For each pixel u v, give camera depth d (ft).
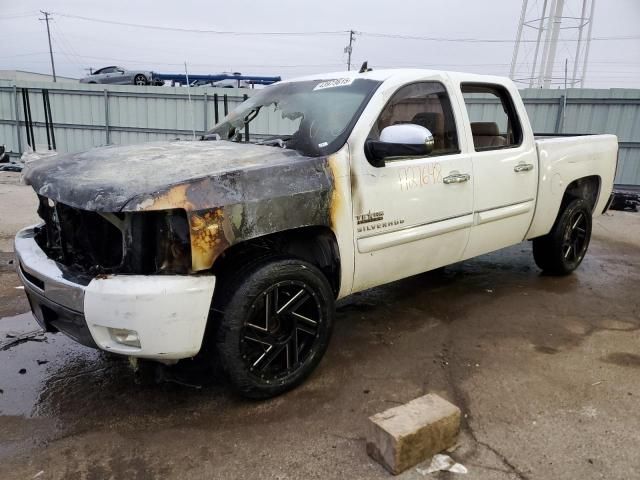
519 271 17.89
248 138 12.46
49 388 9.96
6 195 32.32
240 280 8.73
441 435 7.89
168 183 7.97
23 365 10.89
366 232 10.44
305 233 10.11
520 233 14.73
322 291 9.77
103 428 8.68
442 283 16.47
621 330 12.87
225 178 8.38
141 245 8.11
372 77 11.51
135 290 7.76
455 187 12.08
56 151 53.93
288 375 9.59
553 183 15.24
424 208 11.46
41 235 10.44
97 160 9.70
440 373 10.61
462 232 12.62
